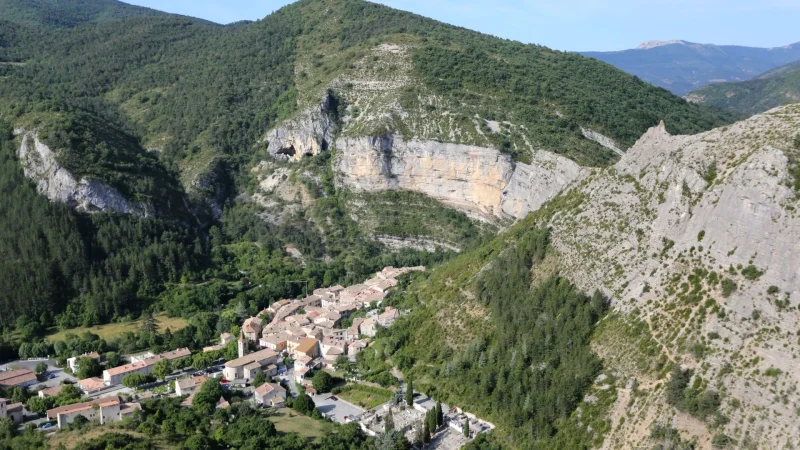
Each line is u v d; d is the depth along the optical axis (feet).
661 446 342.44
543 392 406.41
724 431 331.36
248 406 456.04
